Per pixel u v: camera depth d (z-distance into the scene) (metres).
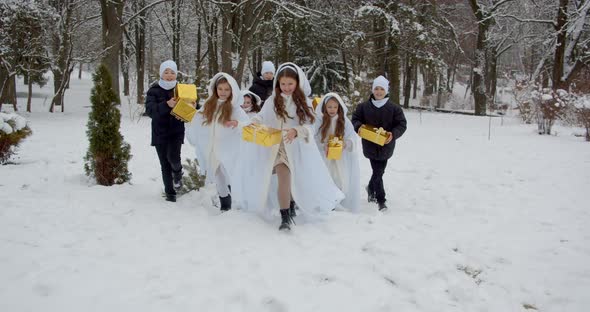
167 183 5.95
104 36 19.38
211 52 27.44
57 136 12.41
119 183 6.68
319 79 28.66
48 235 4.30
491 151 11.33
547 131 14.97
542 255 4.36
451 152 11.30
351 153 5.82
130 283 3.42
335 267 3.84
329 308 3.19
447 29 30.52
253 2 20.61
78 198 5.70
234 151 5.29
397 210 6.13
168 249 4.10
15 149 8.76
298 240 4.43
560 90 16.19
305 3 25.17
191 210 5.47
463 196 6.86
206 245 4.21
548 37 26.14
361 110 6.46
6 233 4.29
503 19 33.75
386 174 8.68
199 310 3.10
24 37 19.39
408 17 26.59
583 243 4.68
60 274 3.49
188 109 5.26
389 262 4.00
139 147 10.76
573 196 6.68
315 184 4.97
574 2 23.97
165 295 3.27
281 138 4.85
